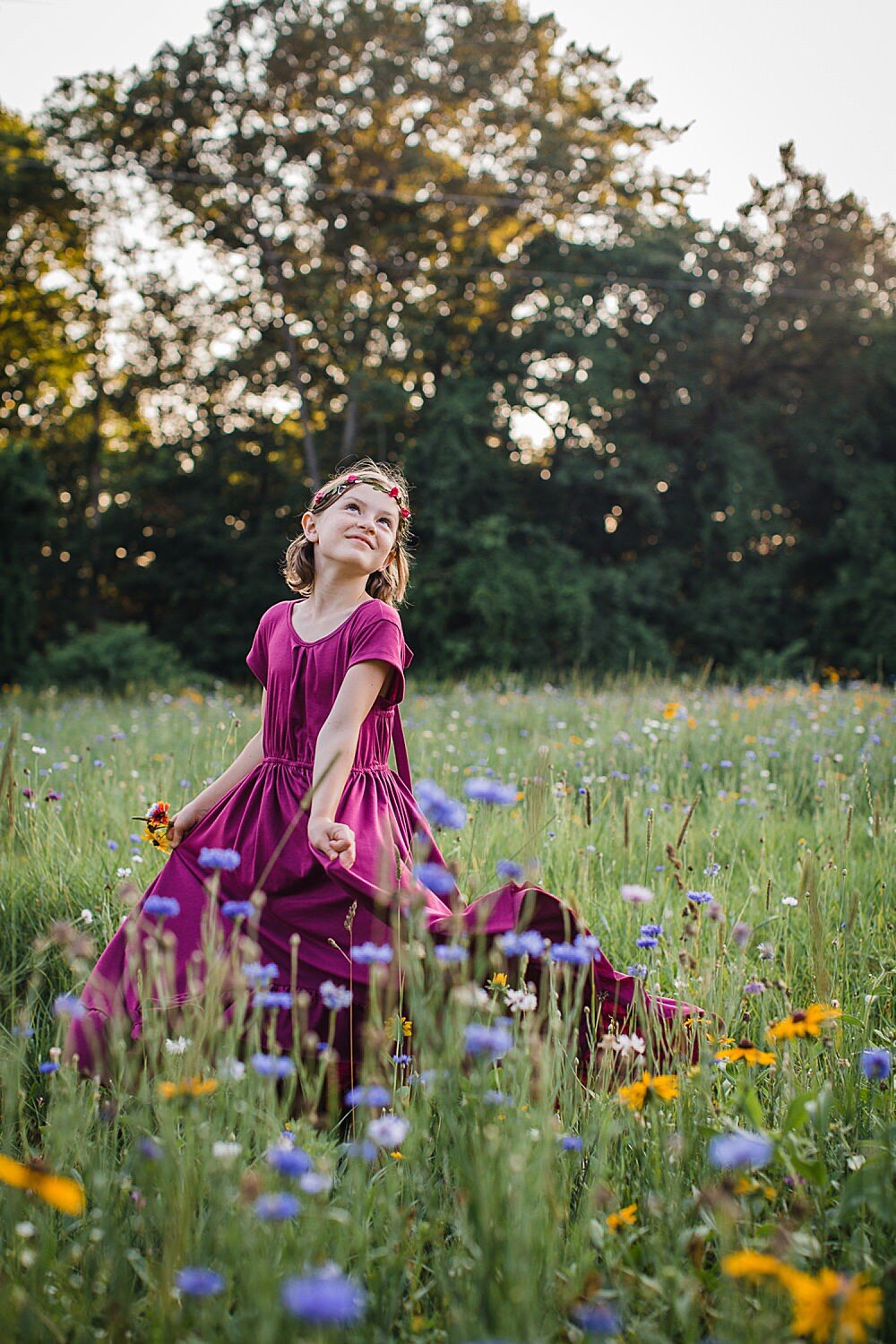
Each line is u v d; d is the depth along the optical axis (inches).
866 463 1110.4
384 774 109.8
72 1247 61.6
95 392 1139.3
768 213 1099.3
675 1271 56.8
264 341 1081.4
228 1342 53.1
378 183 1031.0
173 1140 62.9
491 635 928.9
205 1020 71.7
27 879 133.4
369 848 101.3
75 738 298.7
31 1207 63.7
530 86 1062.4
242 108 1037.8
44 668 826.2
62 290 1112.2
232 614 1084.5
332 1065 76.3
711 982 88.1
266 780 104.8
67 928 72.6
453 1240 66.2
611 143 1057.5
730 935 105.1
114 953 99.7
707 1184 68.9
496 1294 52.3
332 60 1022.4
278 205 1041.5
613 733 279.7
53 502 893.8
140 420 1175.6
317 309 984.9
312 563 116.3
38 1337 53.9
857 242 1095.6
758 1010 98.8
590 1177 71.8
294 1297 39.6
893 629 979.9
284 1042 92.6
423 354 1035.3
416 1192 68.3
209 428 1127.0
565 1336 55.9
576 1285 56.8
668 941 115.0
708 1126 70.1
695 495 1075.9
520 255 1066.7
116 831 155.6
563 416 1046.4
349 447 1016.2
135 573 1099.9
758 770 225.8
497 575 940.0
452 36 1043.3
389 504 114.3
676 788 206.5
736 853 160.4
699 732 275.0
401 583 123.5
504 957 87.5
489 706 390.6
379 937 94.4
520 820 153.3
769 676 959.6
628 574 1041.5
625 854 148.6
